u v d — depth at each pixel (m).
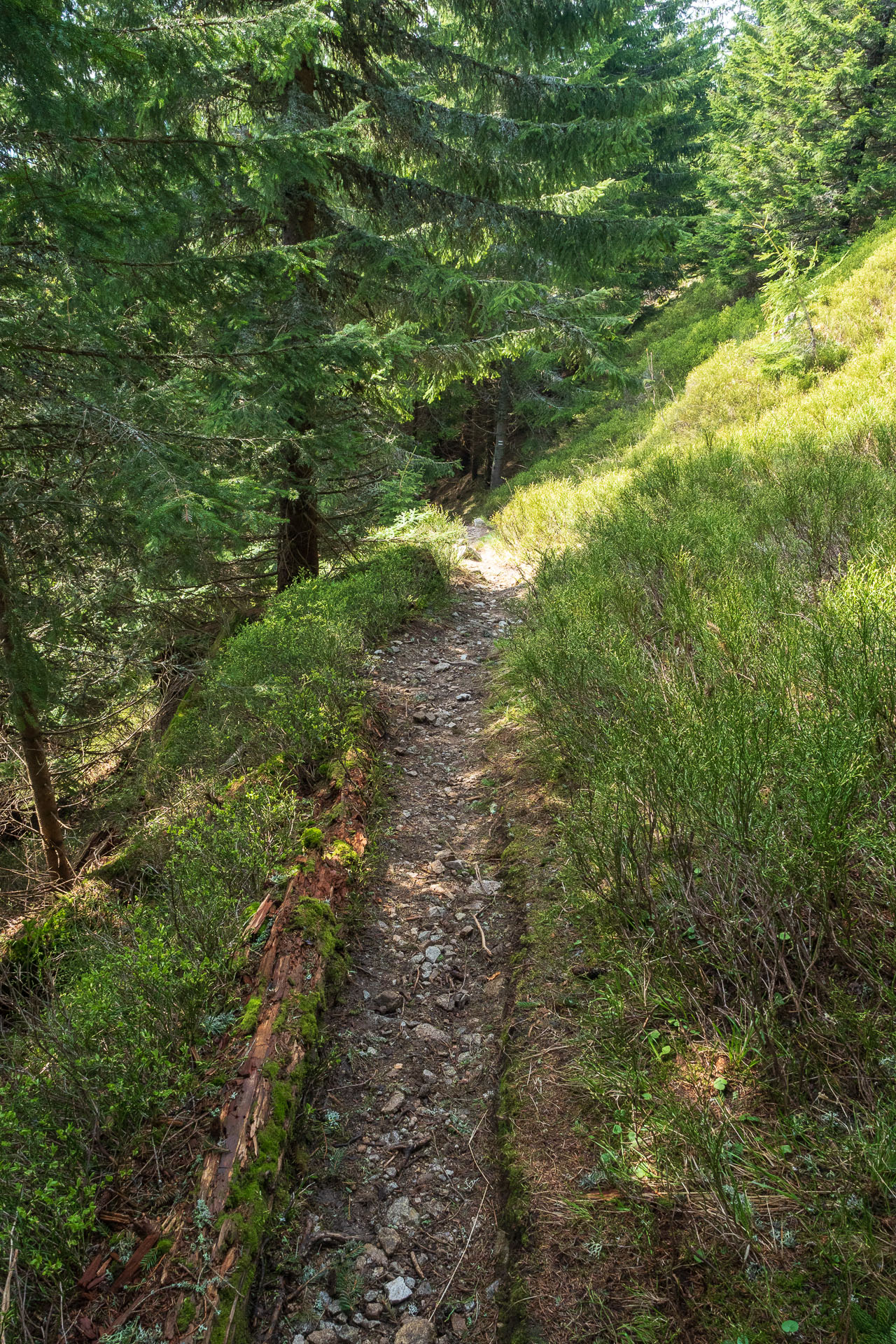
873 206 13.53
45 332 3.83
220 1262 2.03
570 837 3.20
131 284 4.19
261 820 3.89
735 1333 1.61
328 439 7.00
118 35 3.52
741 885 2.48
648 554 5.69
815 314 10.79
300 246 4.66
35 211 3.34
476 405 22.80
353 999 3.22
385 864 4.10
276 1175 2.31
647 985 2.43
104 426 3.87
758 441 8.04
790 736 2.60
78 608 4.76
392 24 7.22
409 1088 2.80
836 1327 1.52
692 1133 1.81
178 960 2.84
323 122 6.67
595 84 7.73
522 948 3.20
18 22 2.89
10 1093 2.36
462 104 8.01
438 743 5.48
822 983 2.17
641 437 13.29
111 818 5.87
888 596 3.18
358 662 6.20
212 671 5.47
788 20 14.29
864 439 6.69
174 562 4.86
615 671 3.89
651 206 22.39
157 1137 2.35
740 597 3.99
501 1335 1.90
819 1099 1.95
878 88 13.50
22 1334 1.79
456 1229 2.29
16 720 4.84
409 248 7.36
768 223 14.51
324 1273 2.19
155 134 4.41
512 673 5.66
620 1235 1.94
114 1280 1.98
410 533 9.84
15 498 4.13
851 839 2.12
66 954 3.96
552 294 8.50
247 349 5.32
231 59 4.37
